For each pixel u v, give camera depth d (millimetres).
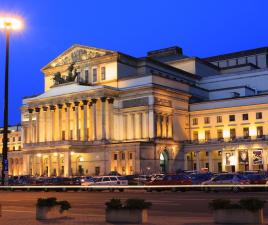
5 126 57500
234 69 181250
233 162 135000
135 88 137875
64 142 136500
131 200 29719
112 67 145375
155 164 132000
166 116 139750
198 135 145500
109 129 138750
